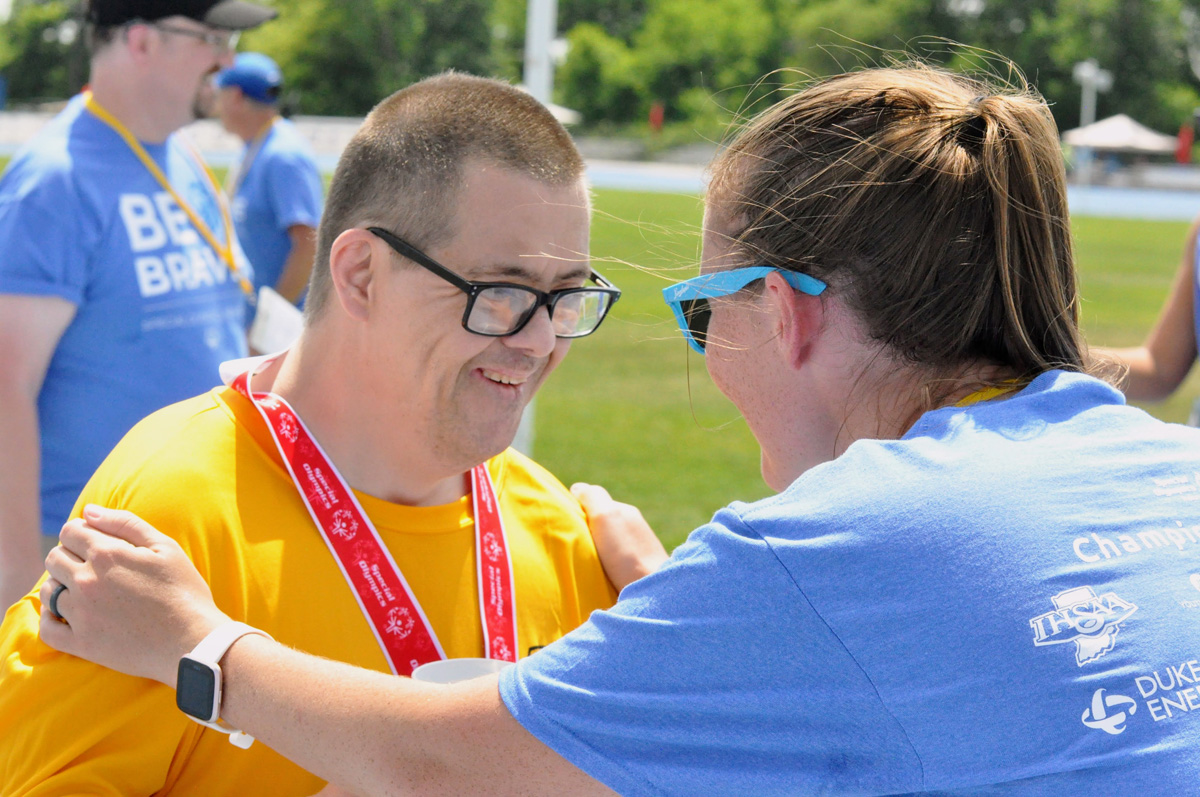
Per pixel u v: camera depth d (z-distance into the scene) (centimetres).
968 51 147
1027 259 123
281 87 495
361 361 151
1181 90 5316
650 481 646
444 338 144
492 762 115
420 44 5050
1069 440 117
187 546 143
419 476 159
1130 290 1609
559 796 115
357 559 153
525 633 168
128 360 274
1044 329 125
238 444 153
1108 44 5062
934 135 122
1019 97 129
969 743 103
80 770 135
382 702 119
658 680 110
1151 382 309
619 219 160
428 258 142
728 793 110
